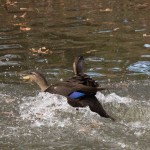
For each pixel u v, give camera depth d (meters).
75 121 11.96
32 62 15.88
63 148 10.74
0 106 12.87
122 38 18.11
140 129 11.58
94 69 15.21
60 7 23.02
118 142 10.97
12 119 12.16
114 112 12.43
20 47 17.33
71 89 11.55
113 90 13.66
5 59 16.17
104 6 23.08
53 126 11.77
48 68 15.32
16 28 19.62
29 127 11.74
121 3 23.67
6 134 11.42
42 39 18.19
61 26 19.81
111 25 19.83
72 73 14.85
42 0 24.67
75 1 24.25
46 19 20.89
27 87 14.04
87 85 11.66
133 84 14.08
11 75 14.89
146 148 10.71
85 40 17.95
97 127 11.62
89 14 21.61
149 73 14.88
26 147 10.83
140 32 18.83
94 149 10.67
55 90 11.72
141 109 12.55
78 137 11.21
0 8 23.09
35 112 12.51
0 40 18.12
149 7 22.70
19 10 22.58
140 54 16.44
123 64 15.60
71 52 16.72
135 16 21.16
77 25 19.91
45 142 11.02
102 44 17.48
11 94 13.59
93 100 11.61
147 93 13.49
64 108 12.55
